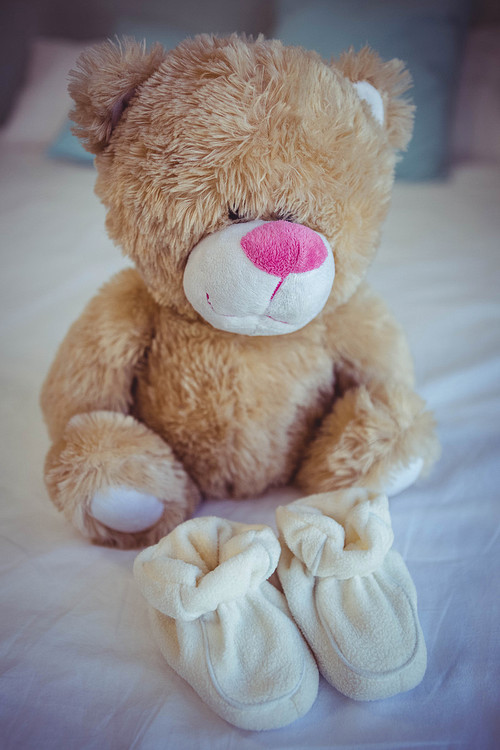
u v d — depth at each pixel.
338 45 1.28
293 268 0.42
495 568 0.48
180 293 0.48
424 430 0.51
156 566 0.41
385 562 0.45
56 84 1.51
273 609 0.41
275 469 0.54
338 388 0.56
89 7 1.60
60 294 0.85
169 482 0.50
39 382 0.69
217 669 0.39
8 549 0.50
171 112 0.43
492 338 0.74
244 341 0.50
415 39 1.25
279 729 0.39
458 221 1.06
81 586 0.47
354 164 0.44
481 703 0.40
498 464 0.57
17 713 0.40
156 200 0.44
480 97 1.35
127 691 0.41
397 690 0.40
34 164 1.37
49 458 0.50
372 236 0.48
